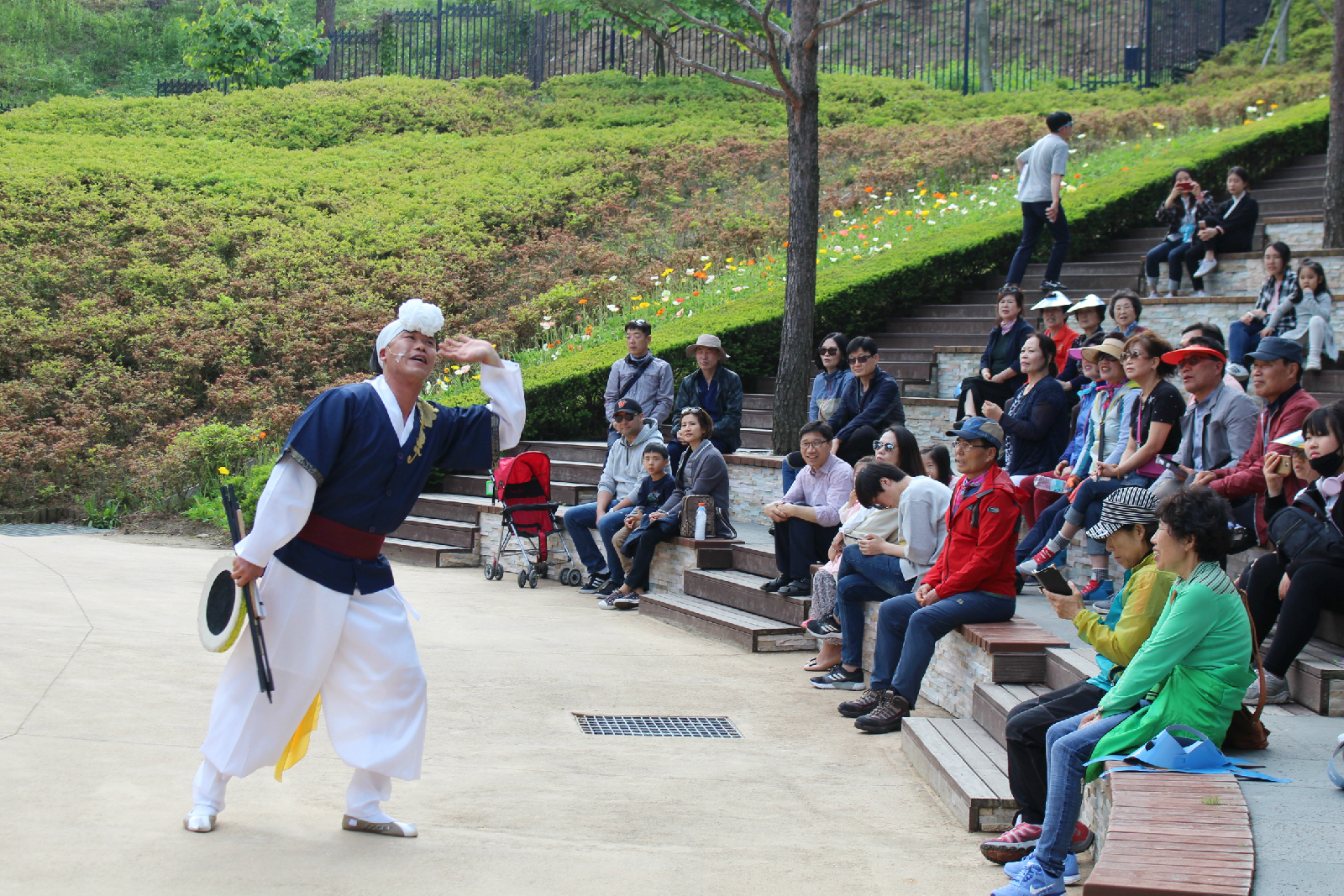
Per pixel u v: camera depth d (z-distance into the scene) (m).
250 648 3.83
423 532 11.59
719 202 17.98
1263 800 3.54
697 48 28.02
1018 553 7.77
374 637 3.90
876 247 14.39
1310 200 14.05
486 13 28.30
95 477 12.74
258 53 27.02
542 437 12.49
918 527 6.46
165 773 4.39
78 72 34.16
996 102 23.47
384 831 3.98
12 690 5.29
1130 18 32.47
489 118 23.00
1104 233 14.30
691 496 9.02
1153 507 4.10
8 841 3.55
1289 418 5.38
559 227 17.84
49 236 16.41
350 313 14.88
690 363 12.52
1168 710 3.79
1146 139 18.81
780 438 10.33
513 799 4.54
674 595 9.19
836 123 22.33
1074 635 6.16
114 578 8.76
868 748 5.64
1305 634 4.64
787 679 6.99
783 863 3.98
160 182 18.55
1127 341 6.92
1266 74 24.22
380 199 18.48
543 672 6.84
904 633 6.13
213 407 14.05
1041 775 4.16
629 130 21.80
